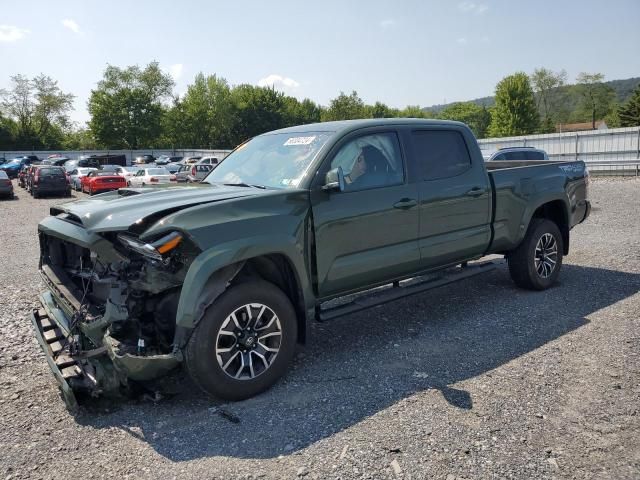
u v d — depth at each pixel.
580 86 87.38
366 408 3.52
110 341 3.41
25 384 4.11
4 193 25.20
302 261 3.98
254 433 3.26
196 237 3.46
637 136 25.53
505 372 3.98
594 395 3.56
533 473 2.74
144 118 82.00
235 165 5.02
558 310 5.43
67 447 3.19
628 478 2.69
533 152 15.67
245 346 3.71
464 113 130.25
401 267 4.73
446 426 3.23
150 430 3.37
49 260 4.71
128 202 3.85
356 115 89.62
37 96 84.62
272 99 89.81
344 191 4.27
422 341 4.75
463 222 5.23
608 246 8.56
